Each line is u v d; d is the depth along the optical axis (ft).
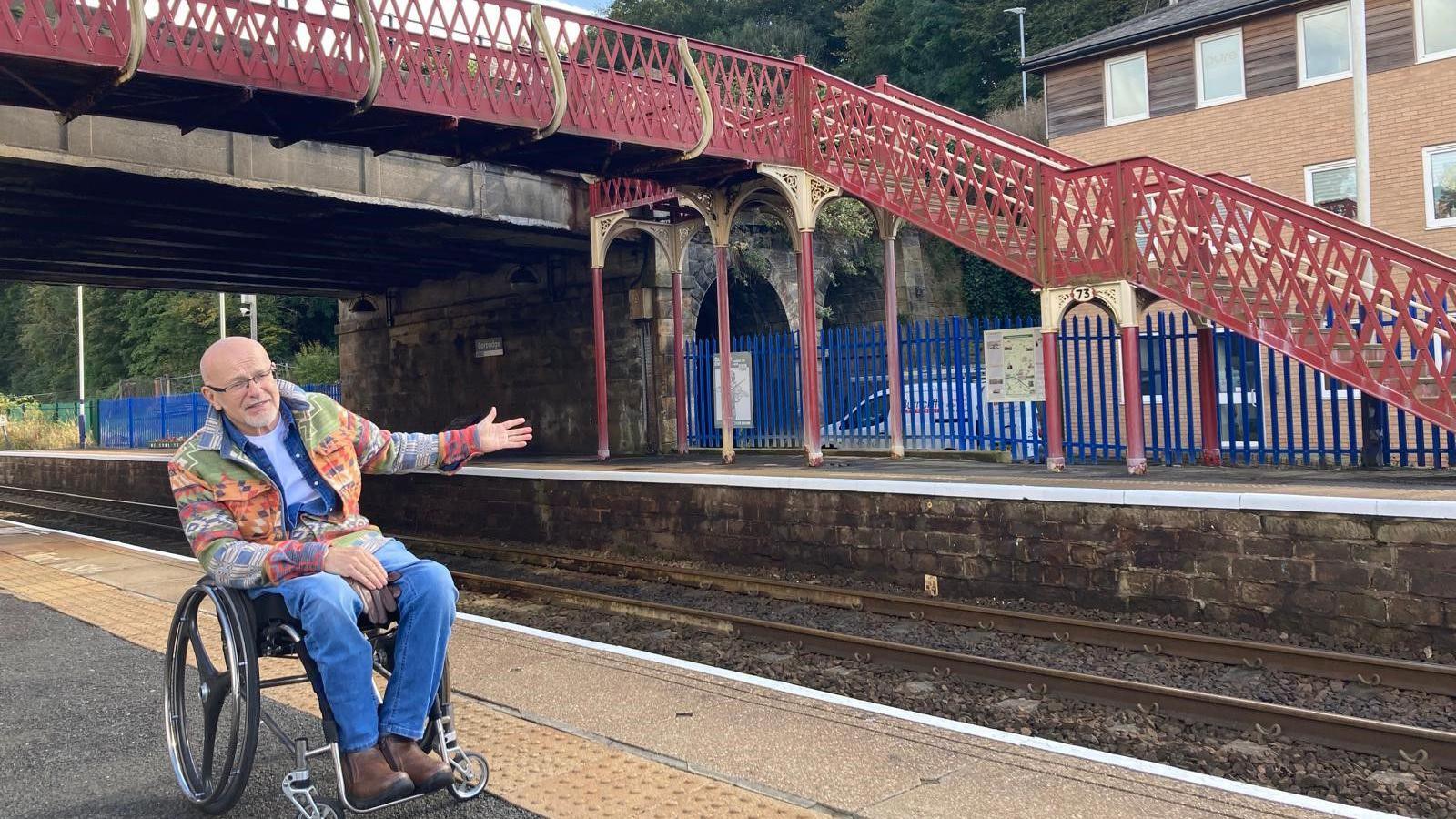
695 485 37.96
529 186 57.57
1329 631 24.07
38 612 25.70
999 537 29.73
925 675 22.41
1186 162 68.54
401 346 81.97
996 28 133.59
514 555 41.60
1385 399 29.91
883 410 51.01
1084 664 22.77
